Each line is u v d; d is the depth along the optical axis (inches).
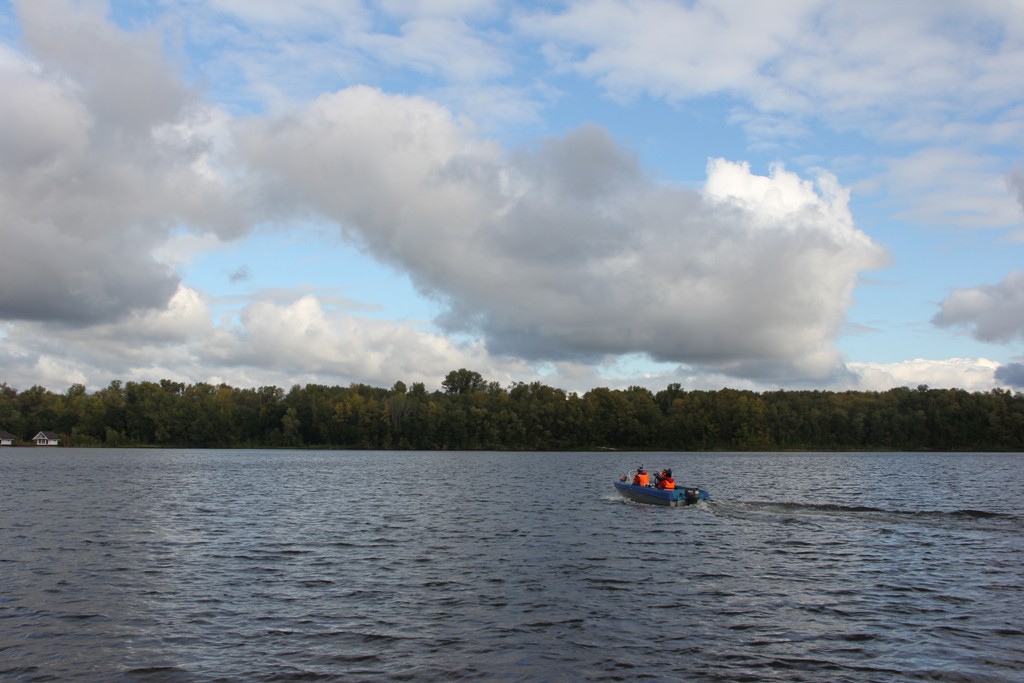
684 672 623.2
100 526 1381.6
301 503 1841.8
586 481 2645.2
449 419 6008.9
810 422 5925.2
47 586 884.6
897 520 1489.9
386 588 892.6
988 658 658.8
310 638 699.4
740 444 5802.2
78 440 6186.0
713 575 973.2
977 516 1557.6
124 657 647.1
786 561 1066.1
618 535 1298.0
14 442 6392.7
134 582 911.7
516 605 816.9
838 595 872.3
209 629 724.7
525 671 621.0
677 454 5659.5
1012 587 913.5
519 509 1700.3
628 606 818.2
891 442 5841.5
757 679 609.0
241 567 1010.1
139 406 6225.4
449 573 978.7
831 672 625.3
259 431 6304.1
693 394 6304.1
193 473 3038.9
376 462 4192.9
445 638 701.9
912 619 775.7
